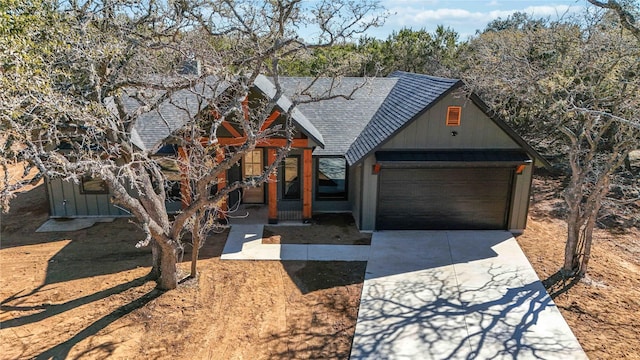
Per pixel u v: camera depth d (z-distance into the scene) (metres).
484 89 16.53
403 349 10.46
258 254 15.01
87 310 11.80
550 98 13.02
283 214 18.23
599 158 16.67
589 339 10.73
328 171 18.45
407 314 11.79
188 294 12.57
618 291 12.73
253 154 18.61
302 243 15.89
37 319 11.40
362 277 13.66
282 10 11.36
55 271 13.87
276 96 11.52
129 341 10.64
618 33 13.82
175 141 14.81
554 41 14.88
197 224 12.42
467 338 10.83
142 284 13.06
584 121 13.54
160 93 17.69
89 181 17.95
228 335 10.91
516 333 10.98
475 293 12.75
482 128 15.90
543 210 19.39
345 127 19.06
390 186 16.53
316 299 12.48
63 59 10.48
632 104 11.78
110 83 11.46
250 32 11.85
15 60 8.79
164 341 10.67
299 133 16.50
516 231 16.92
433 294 12.72
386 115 18.28
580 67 13.60
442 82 16.31
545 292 12.73
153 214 12.28
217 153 15.96
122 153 12.15
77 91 10.87
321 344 10.63
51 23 10.16
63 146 15.34
